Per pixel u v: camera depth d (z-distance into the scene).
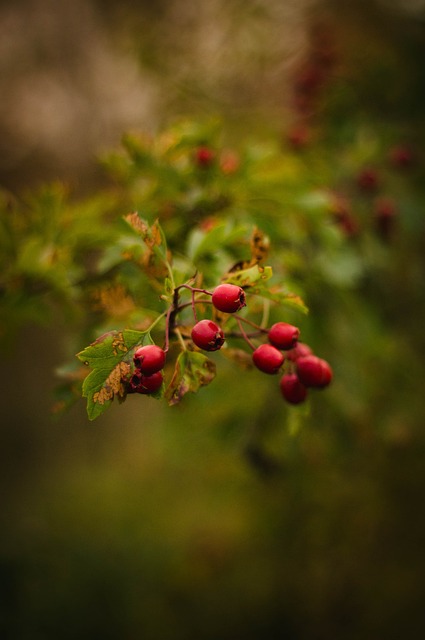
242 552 1.20
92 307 0.40
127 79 1.19
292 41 0.84
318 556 0.82
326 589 0.89
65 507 1.63
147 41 0.83
